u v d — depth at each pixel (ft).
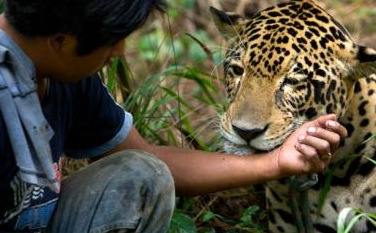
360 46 21.84
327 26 22.09
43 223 18.79
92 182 19.08
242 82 21.62
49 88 17.99
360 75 21.80
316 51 21.49
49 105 18.03
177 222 23.29
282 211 24.30
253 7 40.78
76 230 18.99
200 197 27.35
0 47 16.12
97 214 18.83
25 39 16.53
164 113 29.53
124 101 27.27
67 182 19.60
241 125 20.72
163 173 19.08
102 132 20.04
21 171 16.07
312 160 18.97
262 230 26.27
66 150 20.54
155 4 16.56
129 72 28.17
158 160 19.36
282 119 21.08
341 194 23.13
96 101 19.48
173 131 29.04
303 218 22.57
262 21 22.35
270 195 24.43
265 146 20.88
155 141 27.63
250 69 21.57
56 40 16.42
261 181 20.03
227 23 23.50
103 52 16.70
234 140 21.11
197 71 27.40
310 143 18.78
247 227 26.25
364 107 22.65
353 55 21.80
